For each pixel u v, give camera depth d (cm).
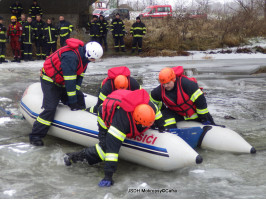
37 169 404
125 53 1634
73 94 463
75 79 457
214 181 371
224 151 448
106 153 359
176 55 1589
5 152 452
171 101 455
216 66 1271
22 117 602
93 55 454
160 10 2481
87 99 567
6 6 1611
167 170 393
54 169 405
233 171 395
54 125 482
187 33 1856
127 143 408
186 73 1118
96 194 344
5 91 812
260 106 692
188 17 1920
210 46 1769
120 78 416
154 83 934
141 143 398
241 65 1289
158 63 1364
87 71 1153
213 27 1970
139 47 1614
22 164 418
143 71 1155
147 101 357
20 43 1326
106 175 362
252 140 498
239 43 1812
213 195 338
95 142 445
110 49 1683
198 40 1805
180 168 400
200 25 1978
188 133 433
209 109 667
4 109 653
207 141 455
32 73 1091
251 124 575
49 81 471
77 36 1703
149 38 1777
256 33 1925
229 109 668
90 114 465
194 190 350
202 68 1223
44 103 471
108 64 1334
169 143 385
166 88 447
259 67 1234
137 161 409
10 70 1131
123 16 2483
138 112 346
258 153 448
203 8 2400
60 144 491
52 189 354
